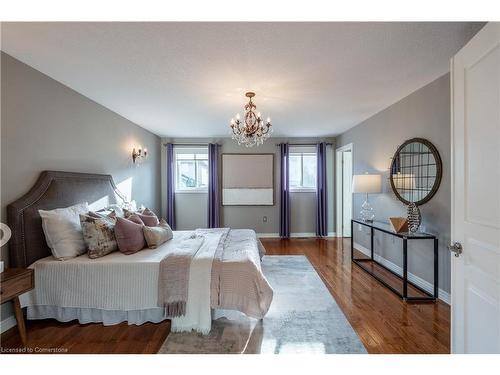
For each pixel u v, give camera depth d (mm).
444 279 2715
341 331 2168
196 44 2002
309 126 4941
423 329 2195
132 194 4504
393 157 3520
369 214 4344
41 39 1926
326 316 2412
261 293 2193
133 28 1793
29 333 2137
